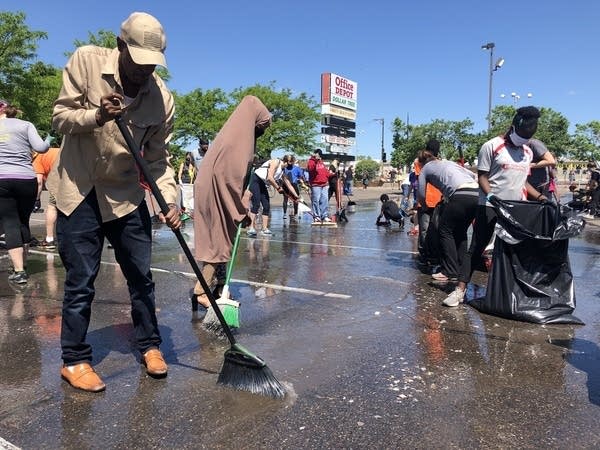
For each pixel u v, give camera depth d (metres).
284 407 2.76
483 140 25.64
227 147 4.19
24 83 23.33
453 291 5.14
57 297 4.92
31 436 2.46
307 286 5.49
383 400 2.86
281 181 9.30
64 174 2.89
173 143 38.12
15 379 3.08
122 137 2.79
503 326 4.20
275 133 40.00
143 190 3.09
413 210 10.11
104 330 3.97
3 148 5.30
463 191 5.46
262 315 4.41
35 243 8.15
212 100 38.38
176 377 3.12
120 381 3.06
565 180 34.44
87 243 2.94
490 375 3.22
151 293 3.19
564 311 4.35
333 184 13.37
